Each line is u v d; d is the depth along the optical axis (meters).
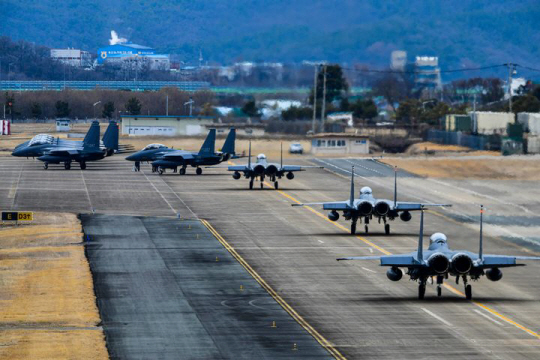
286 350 172.12
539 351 171.25
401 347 174.00
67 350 171.50
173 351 171.88
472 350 171.88
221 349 173.25
